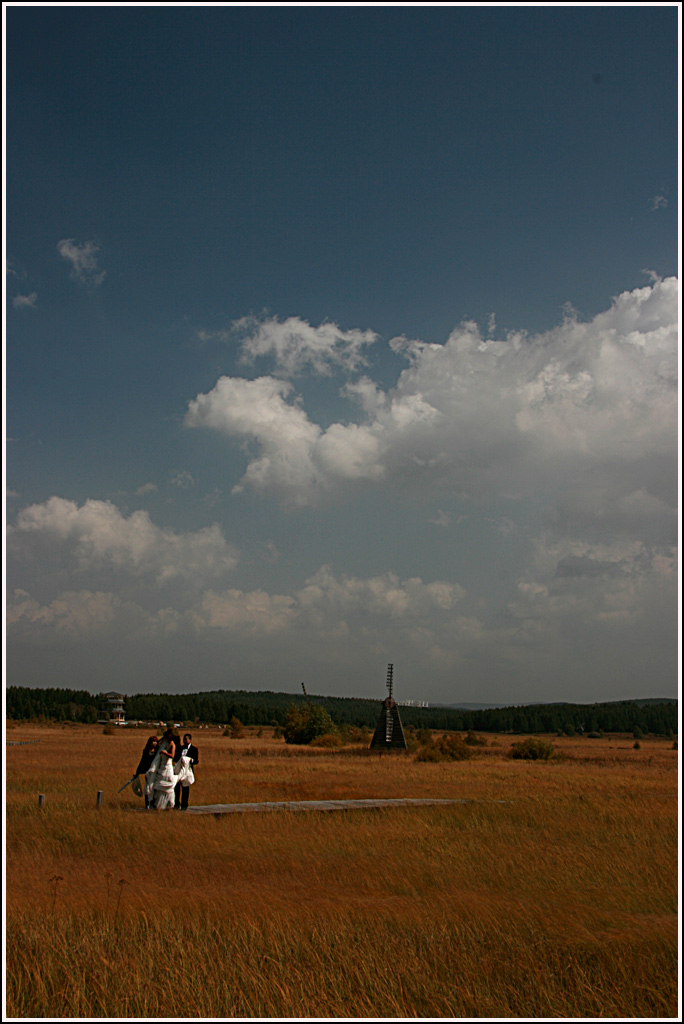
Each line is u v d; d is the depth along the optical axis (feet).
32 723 356.79
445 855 43.29
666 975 24.31
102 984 23.08
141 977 23.59
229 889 34.58
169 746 59.72
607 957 26.00
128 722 425.28
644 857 42.96
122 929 27.94
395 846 46.11
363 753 194.49
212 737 297.33
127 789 75.66
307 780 96.32
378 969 24.44
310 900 32.76
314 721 233.96
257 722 485.56
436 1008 22.59
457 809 65.16
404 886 35.88
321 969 24.44
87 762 115.96
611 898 33.86
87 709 410.52
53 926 27.58
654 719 442.91
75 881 35.40
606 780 107.04
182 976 23.56
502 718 472.03
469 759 178.19
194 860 41.06
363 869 39.24
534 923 29.55
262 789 81.71
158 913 29.58
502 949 26.94
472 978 24.11
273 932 27.43
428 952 26.43
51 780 84.64
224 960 25.04
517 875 38.63
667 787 93.04
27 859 39.91
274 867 39.60
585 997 22.99
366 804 66.54
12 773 91.30
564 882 37.09
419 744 214.69
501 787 91.86
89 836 46.37
